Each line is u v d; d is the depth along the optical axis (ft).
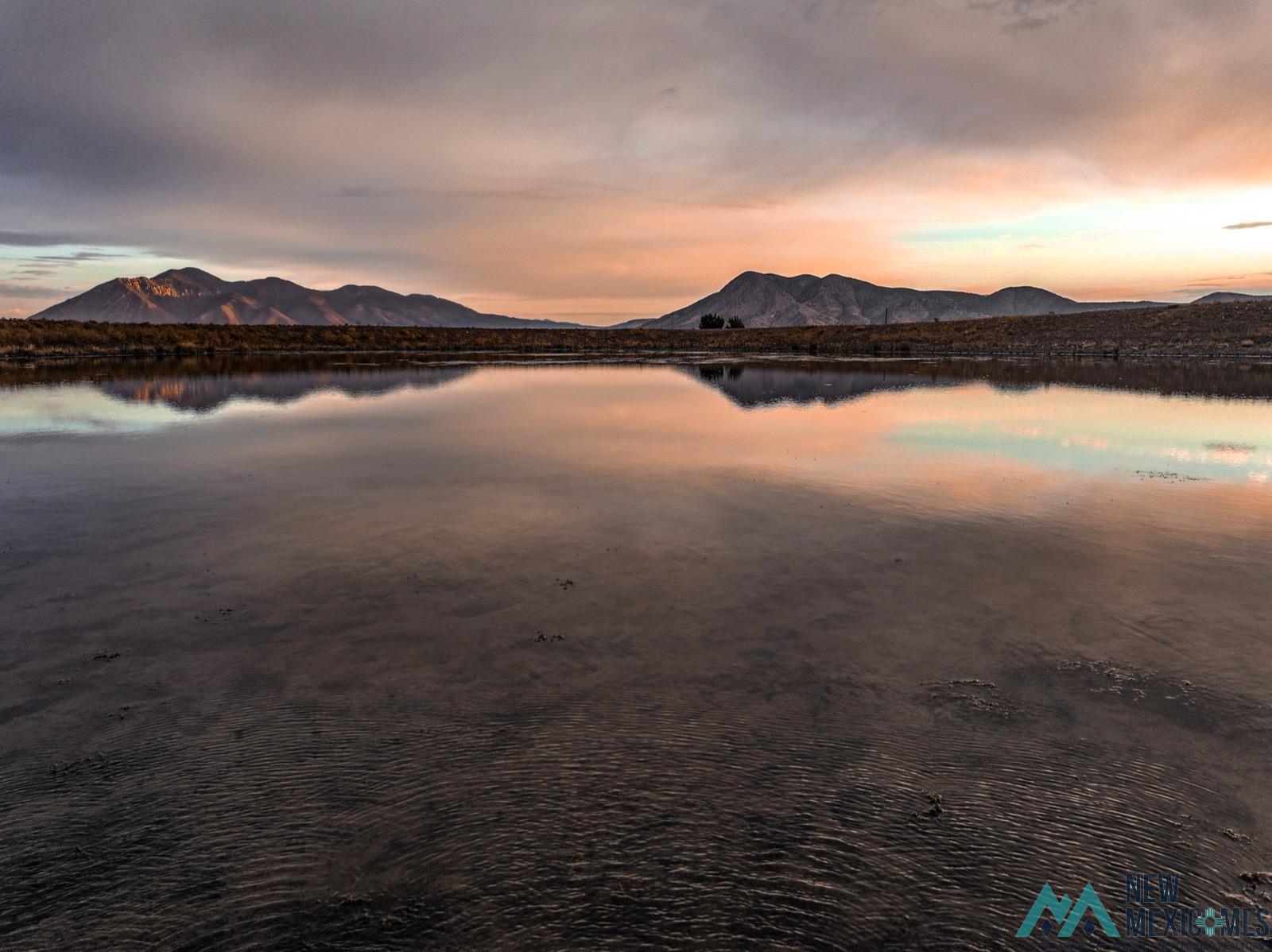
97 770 14.56
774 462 45.21
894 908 11.29
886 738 15.56
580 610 22.30
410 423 63.26
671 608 22.41
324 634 20.58
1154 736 15.71
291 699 17.11
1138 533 30.19
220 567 26.21
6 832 12.88
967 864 12.16
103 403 77.66
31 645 19.95
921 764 14.70
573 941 10.68
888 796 13.75
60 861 12.26
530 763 14.65
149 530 30.83
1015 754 15.05
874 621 21.44
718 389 94.48
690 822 13.01
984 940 10.77
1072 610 22.25
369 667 18.67
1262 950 10.66
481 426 61.26
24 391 89.25
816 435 55.52
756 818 13.12
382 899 11.45
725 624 21.27
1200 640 20.21
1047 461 45.37
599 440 53.72
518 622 21.36
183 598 23.30
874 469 43.27
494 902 11.35
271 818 13.16
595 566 26.25
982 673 18.42
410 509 34.19
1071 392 85.76
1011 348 175.01
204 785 14.07
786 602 22.94
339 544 28.91
